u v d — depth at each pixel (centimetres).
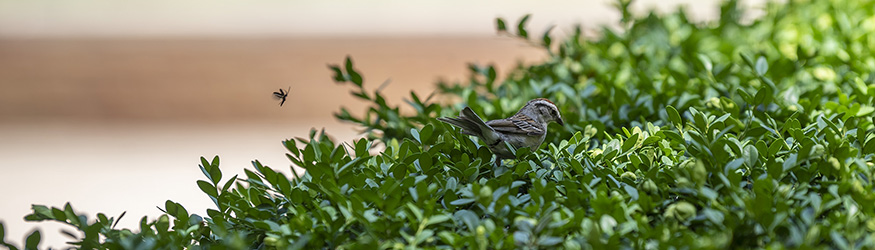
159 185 1805
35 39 2981
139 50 2812
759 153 626
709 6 2717
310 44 2797
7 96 2436
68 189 1795
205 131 2183
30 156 2039
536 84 945
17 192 1788
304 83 2431
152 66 2639
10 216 1662
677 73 923
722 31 1248
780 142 624
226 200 634
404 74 2409
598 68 1109
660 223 534
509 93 1059
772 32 1175
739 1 1366
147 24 3181
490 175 693
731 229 500
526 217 545
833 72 971
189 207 1656
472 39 2759
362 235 545
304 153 650
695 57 987
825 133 624
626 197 577
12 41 2955
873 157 607
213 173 638
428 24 3031
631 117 844
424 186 550
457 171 645
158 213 1630
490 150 729
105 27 3142
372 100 915
